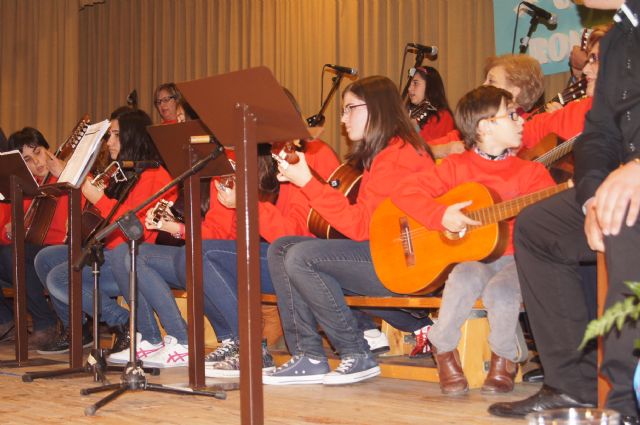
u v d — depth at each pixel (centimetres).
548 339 209
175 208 341
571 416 105
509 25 457
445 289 255
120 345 371
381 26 522
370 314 328
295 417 227
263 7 579
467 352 265
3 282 468
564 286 206
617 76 182
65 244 402
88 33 680
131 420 230
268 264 291
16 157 342
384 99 287
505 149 263
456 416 222
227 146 225
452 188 263
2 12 694
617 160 184
